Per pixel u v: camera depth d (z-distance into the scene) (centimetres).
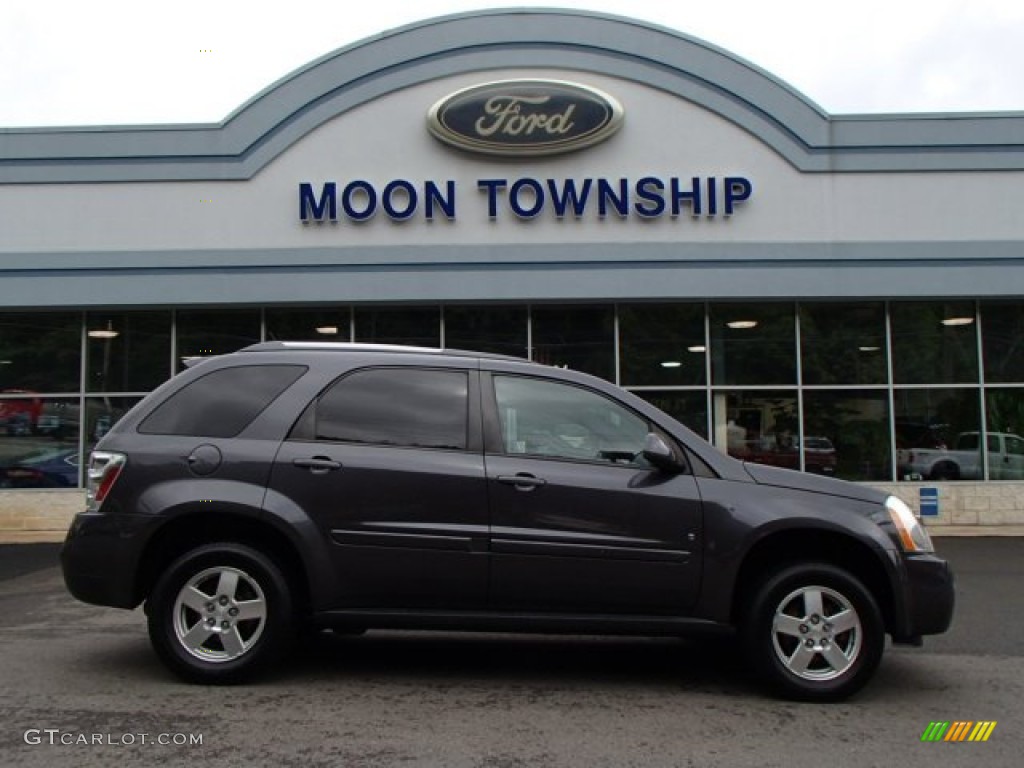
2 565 1103
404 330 1410
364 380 566
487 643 677
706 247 1358
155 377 1421
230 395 564
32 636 686
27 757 425
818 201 1370
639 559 529
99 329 1425
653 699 532
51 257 1353
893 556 529
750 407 1418
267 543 554
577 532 531
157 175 1359
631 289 1352
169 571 538
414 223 1357
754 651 527
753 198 1366
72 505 1402
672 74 1372
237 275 1354
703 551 530
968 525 1414
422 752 437
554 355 1410
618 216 1357
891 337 1433
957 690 557
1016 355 1441
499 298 1349
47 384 1422
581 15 1371
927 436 1427
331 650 647
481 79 1370
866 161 1373
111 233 1358
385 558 532
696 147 1368
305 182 1360
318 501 536
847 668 523
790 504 534
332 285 1352
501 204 1358
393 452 544
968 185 1377
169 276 1355
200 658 538
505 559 529
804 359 1427
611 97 1362
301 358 575
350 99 1364
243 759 425
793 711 511
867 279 1366
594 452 550
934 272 1369
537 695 537
